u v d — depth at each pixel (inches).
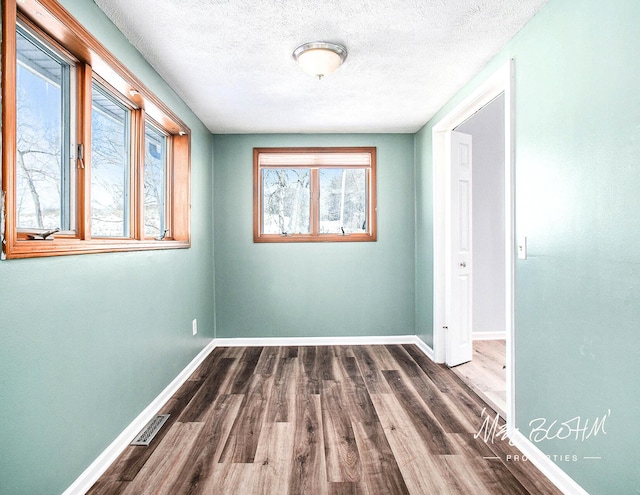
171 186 121.5
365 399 102.5
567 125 64.4
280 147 157.3
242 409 96.7
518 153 79.8
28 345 52.7
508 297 81.8
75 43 63.5
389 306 159.5
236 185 157.6
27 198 59.1
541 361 71.7
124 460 74.2
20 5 52.9
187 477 68.7
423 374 121.8
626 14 52.1
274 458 74.7
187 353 121.5
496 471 70.7
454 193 129.0
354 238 158.6
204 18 74.8
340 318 158.9
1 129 47.9
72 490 61.8
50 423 57.1
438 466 72.2
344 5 70.9
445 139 133.6
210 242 152.2
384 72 100.4
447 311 130.2
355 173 161.2
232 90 111.3
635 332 51.3
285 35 81.6
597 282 57.7
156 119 106.0
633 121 51.3
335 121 142.2
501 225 160.6
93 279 68.8
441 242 133.5
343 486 66.3
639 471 50.6
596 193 57.9
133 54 85.0
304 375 121.5
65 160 68.1
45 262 56.2
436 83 107.7
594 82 58.2
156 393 96.7
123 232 91.7
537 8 71.9
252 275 157.9
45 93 63.9
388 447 78.7
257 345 157.5
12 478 49.9
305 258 158.2
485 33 81.0
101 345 71.3
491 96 100.0
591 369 59.0
